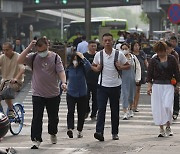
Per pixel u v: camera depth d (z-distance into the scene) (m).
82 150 17.58
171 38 27.02
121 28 98.94
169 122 21.02
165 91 20.41
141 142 19.28
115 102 19.91
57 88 18.25
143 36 63.56
